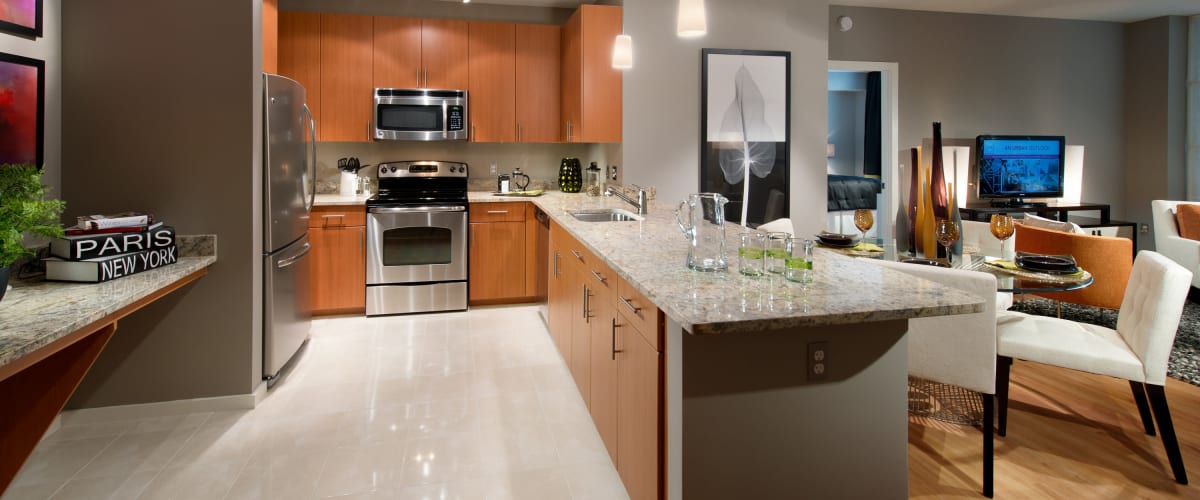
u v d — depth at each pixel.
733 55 4.62
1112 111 6.25
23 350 1.38
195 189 2.64
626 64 3.30
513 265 4.67
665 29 4.52
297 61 4.42
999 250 3.23
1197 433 2.46
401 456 2.29
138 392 2.63
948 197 2.87
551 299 3.68
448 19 4.72
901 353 1.54
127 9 2.55
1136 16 5.95
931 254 2.88
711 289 1.55
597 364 2.33
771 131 4.72
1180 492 2.03
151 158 2.60
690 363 1.39
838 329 1.49
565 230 3.11
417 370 3.24
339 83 4.50
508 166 5.19
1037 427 2.52
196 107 2.62
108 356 2.59
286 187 3.08
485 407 2.74
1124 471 2.17
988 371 1.99
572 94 4.60
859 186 7.20
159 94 2.59
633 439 1.80
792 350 1.46
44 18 2.37
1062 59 6.08
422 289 4.45
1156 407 2.10
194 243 2.64
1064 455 2.29
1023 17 5.94
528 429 2.52
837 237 3.05
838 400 1.50
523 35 4.82
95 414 2.58
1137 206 6.25
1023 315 2.54
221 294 2.68
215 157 2.65
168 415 2.64
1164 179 6.00
